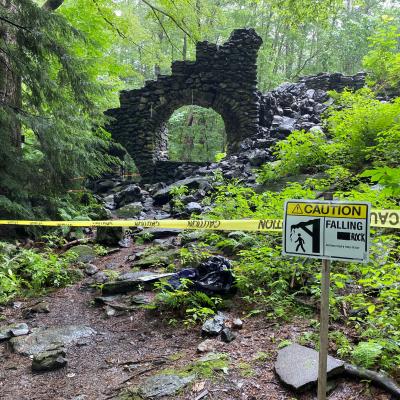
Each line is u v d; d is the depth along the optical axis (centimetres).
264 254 460
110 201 1188
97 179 1410
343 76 1628
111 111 1530
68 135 841
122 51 2834
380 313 320
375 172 270
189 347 345
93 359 345
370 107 766
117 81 1858
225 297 422
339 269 416
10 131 774
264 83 2552
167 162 1464
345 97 984
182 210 867
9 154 749
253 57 1455
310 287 403
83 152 864
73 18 1416
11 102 834
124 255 661
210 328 359
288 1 1001
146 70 3173
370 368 273
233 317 387
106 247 711
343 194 498
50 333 395
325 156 802
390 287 350
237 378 284
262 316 379
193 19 1488
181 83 1480
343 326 335
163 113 1513
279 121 1390
